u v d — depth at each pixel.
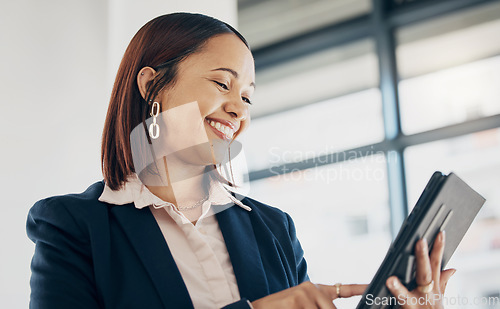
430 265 0.97
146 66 1.20
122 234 1.11
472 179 5.03
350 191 5.22
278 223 1.28
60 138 2.72
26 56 2.73
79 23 2.92
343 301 4.24
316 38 5.88
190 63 1.18
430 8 5.41
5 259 2.43
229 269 1.14
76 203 1.13
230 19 3.33
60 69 2.81
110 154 1.19
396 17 5.54
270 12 6.09
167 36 1.20
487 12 5.25
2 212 2.48
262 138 5.76
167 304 1.03
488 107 5.11
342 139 5.44
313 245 5.20
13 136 2.60
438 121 5.23
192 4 3.22
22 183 2.57
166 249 1.09
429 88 5.31
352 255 5.12
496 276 4.93
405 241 0.96
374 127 5.38
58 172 2.67
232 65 1.18
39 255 1.10
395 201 5.09
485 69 5.19
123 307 1.03
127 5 3.09
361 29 5.68
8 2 2.75
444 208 0.99
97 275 1.05
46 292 1.05
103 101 2.90
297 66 5.95
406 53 5.46
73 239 1.10
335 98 5.70
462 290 4.93
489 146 4.98
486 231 4.99
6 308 2.38
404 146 5.21
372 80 5.61
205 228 1.19
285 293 1.00
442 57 5.34
